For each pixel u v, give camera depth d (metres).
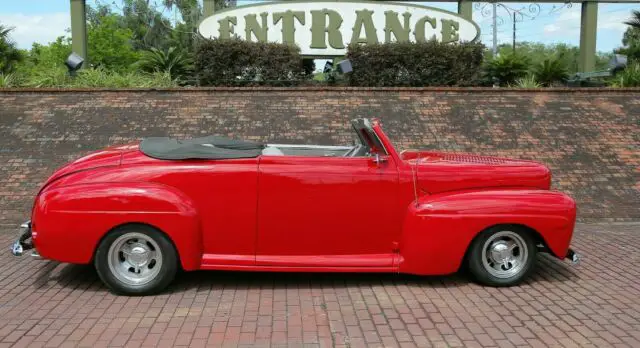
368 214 4.83
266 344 3.72
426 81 12.20
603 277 5.23
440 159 5.28
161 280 4.63
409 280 5.11
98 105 10.28
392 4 13.73
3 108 10.08
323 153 5.71
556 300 4.60
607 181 8.69
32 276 5.20
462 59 12.32
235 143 4.97
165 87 10.74
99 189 4.57
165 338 3.80
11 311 4.30
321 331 3.94
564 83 14.20
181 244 4.60
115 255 4.64
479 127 9.95
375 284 5.00
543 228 4.80
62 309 4.35
